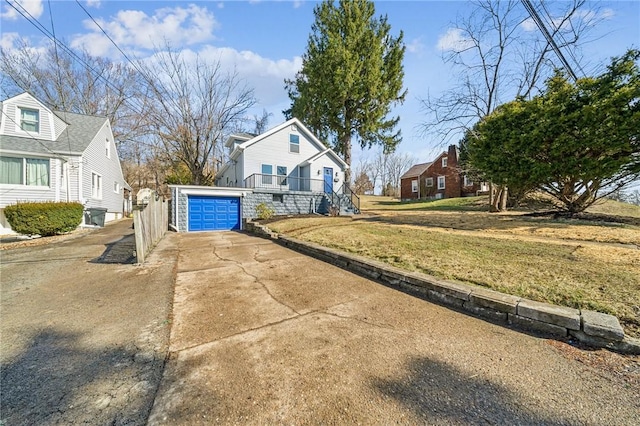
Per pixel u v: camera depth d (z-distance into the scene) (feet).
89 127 47.98
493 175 30.78
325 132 69.77
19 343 8.00
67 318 9.71
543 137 24.73
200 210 43.29
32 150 36.68
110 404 5.50
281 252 21.83
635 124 19.94
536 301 9.27
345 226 29.43
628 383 5.99
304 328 8.80
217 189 44.42
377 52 57.57
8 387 6.04
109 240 28.48
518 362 6.85
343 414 5.18
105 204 53.93
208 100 64.54
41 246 24.88
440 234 22.91
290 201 52.01
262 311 10.21
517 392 5.76
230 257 20.01
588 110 21.47
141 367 6.75
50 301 11.41
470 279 11.68
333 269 16.34
